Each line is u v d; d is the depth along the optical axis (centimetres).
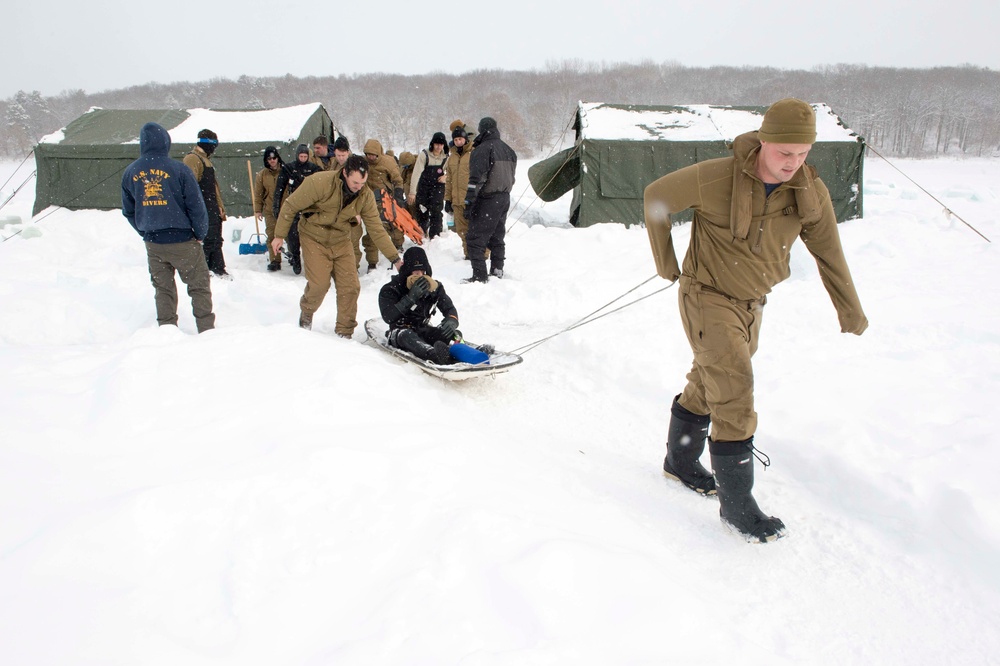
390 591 207
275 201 910
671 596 221
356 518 247
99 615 186
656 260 332
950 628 248
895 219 1052
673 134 1161
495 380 517
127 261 935
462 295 767
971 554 280
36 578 196
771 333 546
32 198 1755
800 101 267
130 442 296
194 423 317
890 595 266
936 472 321
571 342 567
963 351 469
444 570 216
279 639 188
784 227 291
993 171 3150
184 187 549
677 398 354
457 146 996
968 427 354
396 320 545
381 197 1002
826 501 337
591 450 400
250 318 664
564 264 907
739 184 285
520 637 192
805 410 399
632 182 1145
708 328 300
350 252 586
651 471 374
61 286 718
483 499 273
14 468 258
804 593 268
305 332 484
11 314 592
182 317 659
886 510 317
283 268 1013
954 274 705
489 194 798
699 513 331
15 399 327
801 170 285
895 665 230
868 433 368
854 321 317
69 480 256
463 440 334
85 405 330
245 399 344
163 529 225
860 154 1132
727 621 236
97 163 1228
